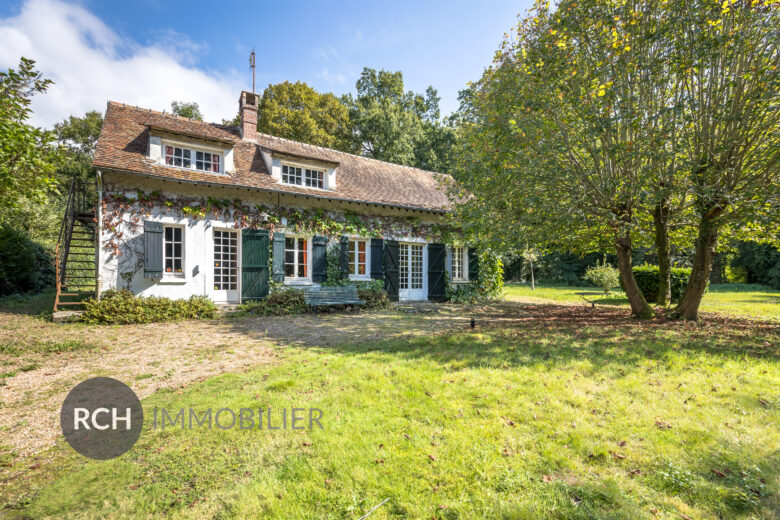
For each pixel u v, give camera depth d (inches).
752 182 266.7
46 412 132.4
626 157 271.0
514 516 73.7
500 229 323.6
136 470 94.0
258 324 327.9
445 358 197.0
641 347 216.8
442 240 561.0
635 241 466.9
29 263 489.7
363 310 441.7
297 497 81.0
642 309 354.0
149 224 342.3
